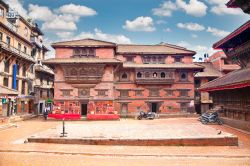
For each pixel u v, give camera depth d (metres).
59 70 38.25
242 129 23.56
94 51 39.78
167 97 45.19
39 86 48.47
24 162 12.35
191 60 46.94
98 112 37.56
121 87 44.72
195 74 47.97
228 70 52.00
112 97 37.97
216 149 15.29
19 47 40.78
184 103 45.56
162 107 44.97
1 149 15.05
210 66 54.44
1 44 31.11
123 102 44.34
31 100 44.59
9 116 32.69
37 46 50.16
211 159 13.02
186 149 15.32
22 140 18.42
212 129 21.38
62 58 39.28
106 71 38.41
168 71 44.66
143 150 15.06
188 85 45.88
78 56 39.66
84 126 24.61
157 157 13.52
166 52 46.38
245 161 12.55
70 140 16.86
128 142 16.45
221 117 29.86
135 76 44.47
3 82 34.03
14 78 36.34
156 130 21.03
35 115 42.94
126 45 49.91
